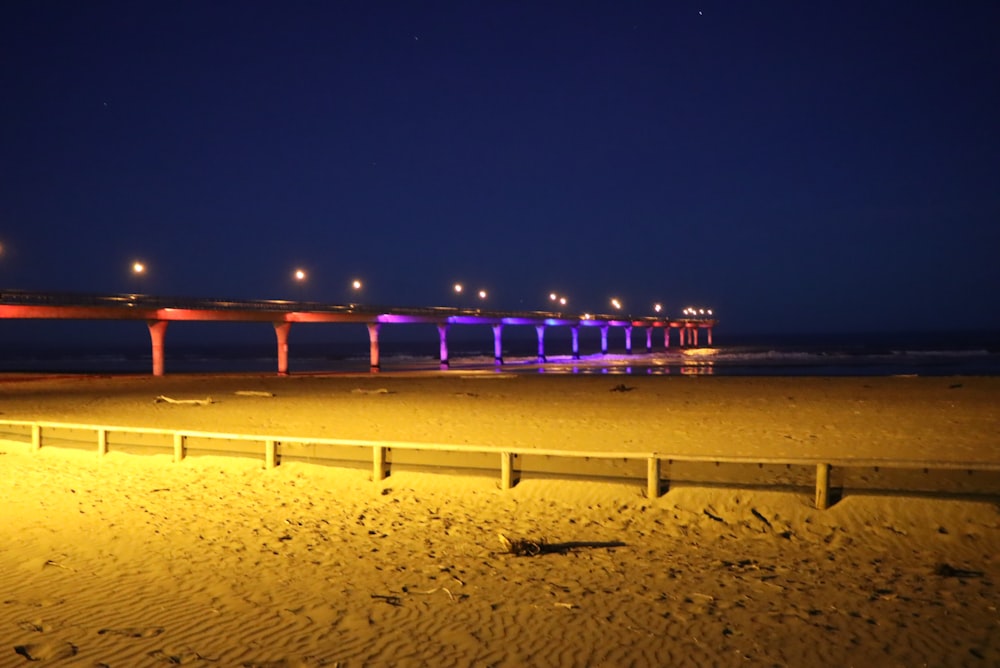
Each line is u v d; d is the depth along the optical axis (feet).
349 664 22.70
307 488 48.37
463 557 34.53
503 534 36.04
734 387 131.23
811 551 34.53
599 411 94.32
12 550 35.91
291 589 30.01
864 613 26.84
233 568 32.91
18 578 31.53
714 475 46.91
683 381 149.48
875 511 37.42
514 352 559.38
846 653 23.41
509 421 84.33
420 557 34.58
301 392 132.46
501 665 22.67
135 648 23.86
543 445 65.87
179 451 55.88
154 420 89.86
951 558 33.04
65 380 161.27
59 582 30.94
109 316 195.83
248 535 38.47
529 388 138.10
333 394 127.44
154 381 161.17
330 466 51.60
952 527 35.45
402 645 24.21
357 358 405.59
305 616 26.89
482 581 30.94
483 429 77.87
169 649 23.79
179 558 34.47
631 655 23.36
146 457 57.36
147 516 42.45
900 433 70.95
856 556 33.68
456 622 26.25
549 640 24.58
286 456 54.08
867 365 245.24
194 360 402.72
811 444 65.00
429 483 47.09
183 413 97.60
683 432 73.15
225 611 27.43
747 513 39.09
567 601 28.32
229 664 22.63
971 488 42.09
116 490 49.03
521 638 24.76
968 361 266.16
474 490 45.73
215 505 44.88
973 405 94.07
